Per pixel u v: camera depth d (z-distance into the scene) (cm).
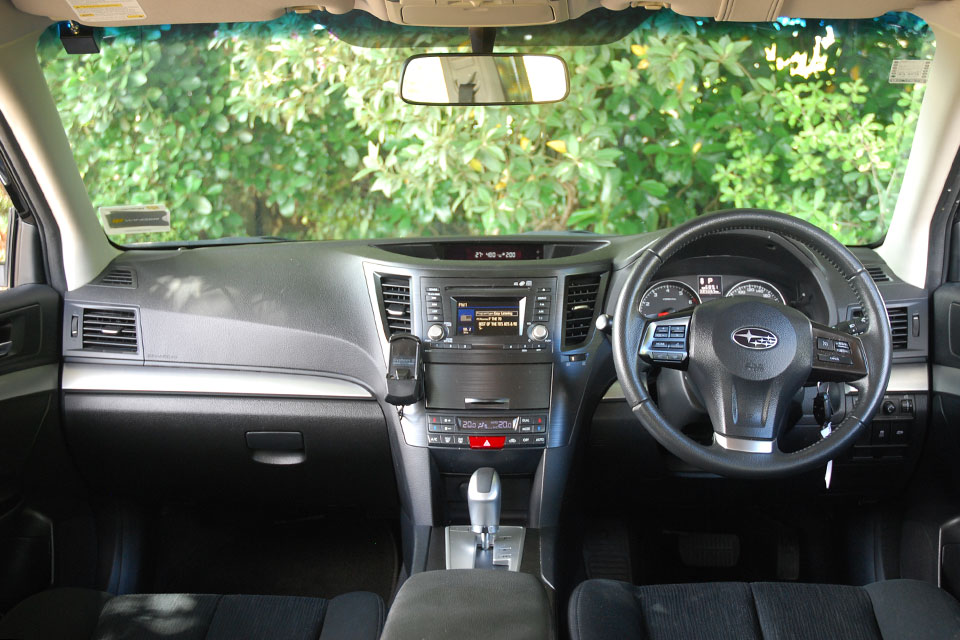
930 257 235
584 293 229
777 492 258
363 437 244
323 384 240
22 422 228
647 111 417
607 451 246
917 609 162
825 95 353
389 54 394
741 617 167
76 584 254
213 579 278
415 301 227
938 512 251
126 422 248
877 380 180
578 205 435
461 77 236
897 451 243
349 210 423
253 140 398
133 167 358
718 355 178
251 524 304
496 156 421
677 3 211
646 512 291
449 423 225
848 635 160
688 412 216
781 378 176
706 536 291
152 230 262
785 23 324
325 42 386
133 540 269
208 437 248
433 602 154
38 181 234
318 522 308
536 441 225
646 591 177
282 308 239
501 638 142
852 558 275
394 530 304
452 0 194
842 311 232
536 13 203
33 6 209
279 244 248
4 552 226
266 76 387
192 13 212
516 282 225
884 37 260
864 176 325
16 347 225
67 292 245
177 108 368
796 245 227
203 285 243
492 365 225
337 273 238
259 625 170
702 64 397
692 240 186
